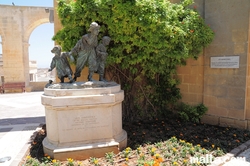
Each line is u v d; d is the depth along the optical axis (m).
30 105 9.76
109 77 6.10
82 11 4.52
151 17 4.31
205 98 6.07
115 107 4.05
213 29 5.73
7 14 16.67
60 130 3.73
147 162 3.42
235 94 5.44
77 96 3.65
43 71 34.75
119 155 3.86
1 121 6.68
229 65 5.46
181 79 6.57
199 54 5.81
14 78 17.22
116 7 4.41
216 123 5.87
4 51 16.94
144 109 6.56
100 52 4.18
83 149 3.74
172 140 4.55
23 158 3.82
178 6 5.20
